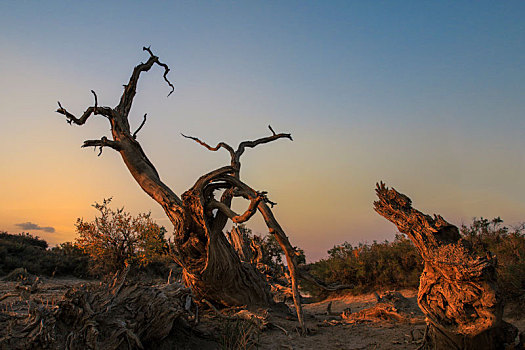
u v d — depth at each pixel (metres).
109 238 20.17
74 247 24.92
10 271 19.25
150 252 20.50
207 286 9.36
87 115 10.85
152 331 5.77
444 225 4.89
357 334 7.43
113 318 5.41
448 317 4.72
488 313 4.41
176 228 9.59
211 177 9.21
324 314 10.83
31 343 4.78
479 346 4.66
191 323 6.80
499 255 9.38
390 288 12.69
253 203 8.19
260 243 18.78
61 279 19.83
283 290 14.41
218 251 9.24
